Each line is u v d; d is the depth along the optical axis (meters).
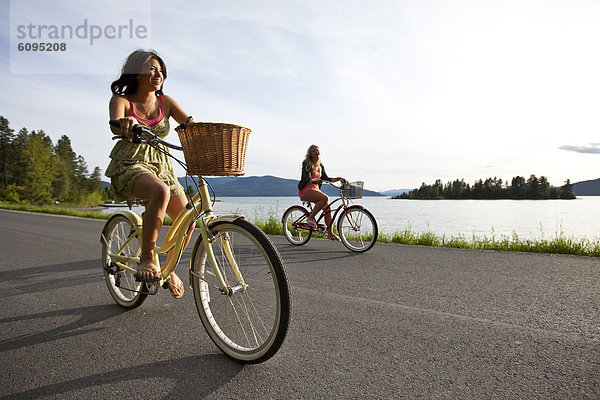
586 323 2.90
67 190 106.38
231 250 2.37
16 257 5.96
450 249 6.70
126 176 2.63
